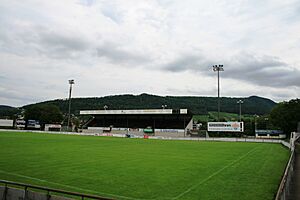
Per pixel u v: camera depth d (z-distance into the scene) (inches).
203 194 484.4
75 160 882.1
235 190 512.7
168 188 525.0
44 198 340.8
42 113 5024.6
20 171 668.7
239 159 995.3
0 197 382.6
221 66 2827.3
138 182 572.4
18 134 2546.8
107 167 755.4
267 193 490.6
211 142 2226.9
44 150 1174.3
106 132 3304.6
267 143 2169.0
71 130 4045.3
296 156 1098.7
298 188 492.4
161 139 2657.5
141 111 3191.4
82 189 510.3
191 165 820.6
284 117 3159.5
